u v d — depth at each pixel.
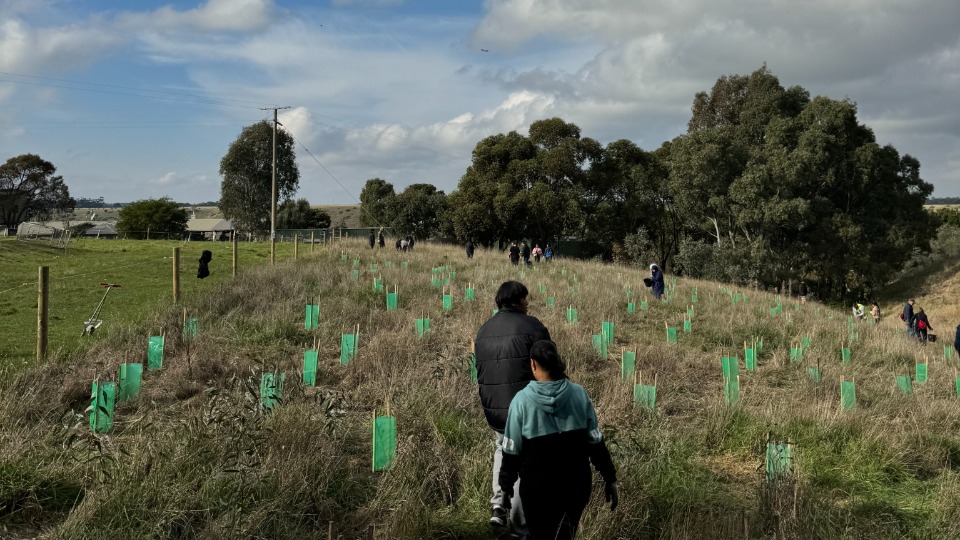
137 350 9.05
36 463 4.92
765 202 38.56
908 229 40.47
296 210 76.88
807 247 40.25
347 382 8.15
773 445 5.48
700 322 15.60
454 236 59.59
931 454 6.71
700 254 42.06
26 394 6.65
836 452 6.67
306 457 5.06
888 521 5.25
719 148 40.78
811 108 40.81
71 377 7.63
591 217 51.09
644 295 19.62
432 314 13.00
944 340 21.31
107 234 77.88
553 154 48.69
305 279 17.16
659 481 5.47
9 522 4.34
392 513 4.55
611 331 11.47
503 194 48.09
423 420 6.32
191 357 8.59
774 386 9.95
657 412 7.35
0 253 28.09
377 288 15.45
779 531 4.61
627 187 50.78
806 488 5.34
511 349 4.47
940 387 10.27
